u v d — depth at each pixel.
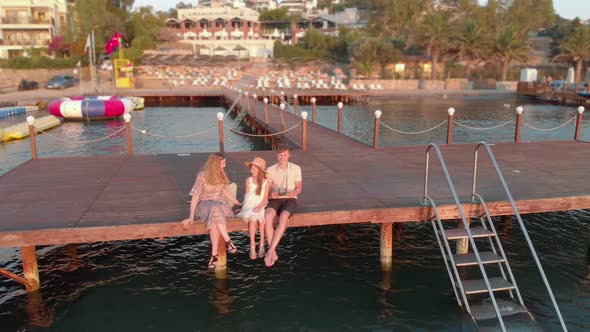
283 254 9.67
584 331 6.89
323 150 13.68
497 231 10.75
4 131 22.48
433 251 9.77
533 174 10.52
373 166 11.46
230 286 8.41
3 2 60.34
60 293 8.12
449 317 7.36
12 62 54.62
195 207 7.41
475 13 79.81
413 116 33.22
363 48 61.69
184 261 9.40
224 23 90.81
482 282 7.62
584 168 11.10
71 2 70.19
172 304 7.82
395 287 8.32
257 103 31.95
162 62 60.12
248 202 7.36
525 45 57.97
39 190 9.29
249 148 20.47
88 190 9.29
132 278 8.69
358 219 8.06
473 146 14.10
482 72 67.25
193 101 44.28
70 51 59.22
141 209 8.11
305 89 48.47
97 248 9.94
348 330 7.09
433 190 9.26
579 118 15.07
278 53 75.38
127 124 12.65
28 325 7.18
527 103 44.03
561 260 9.27
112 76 50.62
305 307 7.72
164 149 20.28
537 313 7.38
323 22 100.56
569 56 60.25
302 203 8.41
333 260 9.40
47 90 47.12
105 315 7.47
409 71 64.81
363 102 44.66
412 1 78.50
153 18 77.88
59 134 24.75
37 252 9.66
